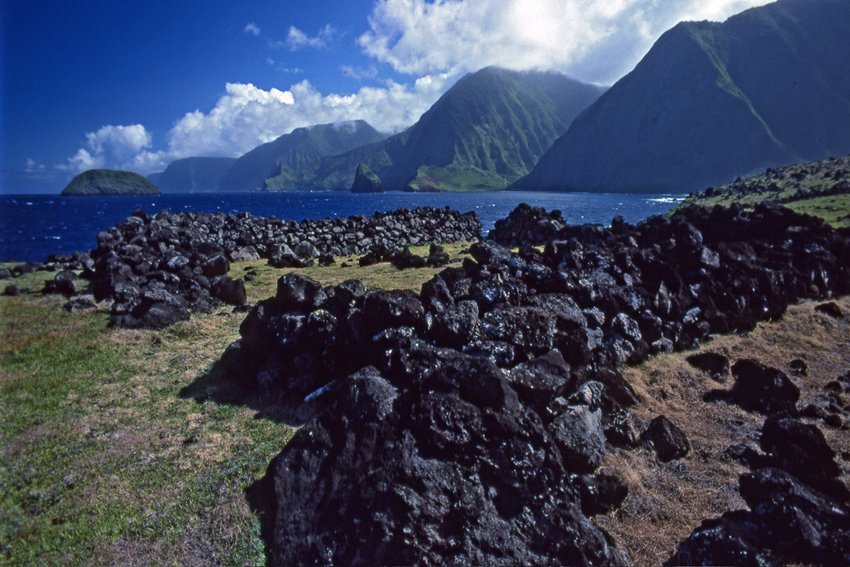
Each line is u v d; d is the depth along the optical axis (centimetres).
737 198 7256
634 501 799
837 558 640
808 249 1981
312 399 1037
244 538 698
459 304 1009
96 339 1451
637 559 686
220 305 1822
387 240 3728
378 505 632
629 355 1273
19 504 777
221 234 3394
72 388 1159
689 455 928
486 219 8438
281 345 1130
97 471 853
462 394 754
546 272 1366
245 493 788
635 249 1725
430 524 614
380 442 732
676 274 1554
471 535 621
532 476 685
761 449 921
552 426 837
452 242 4194
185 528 722
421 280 2048
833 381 1226
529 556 621
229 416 1036
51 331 1523
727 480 852
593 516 766
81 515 750
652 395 1150
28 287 2161
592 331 1231
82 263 2448
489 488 672
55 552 685
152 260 2134
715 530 655
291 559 646
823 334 1548
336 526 653
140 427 994
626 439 945
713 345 1435
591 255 1636
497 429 712
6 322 1605
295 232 3750
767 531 689
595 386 1004
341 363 1073
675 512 779
